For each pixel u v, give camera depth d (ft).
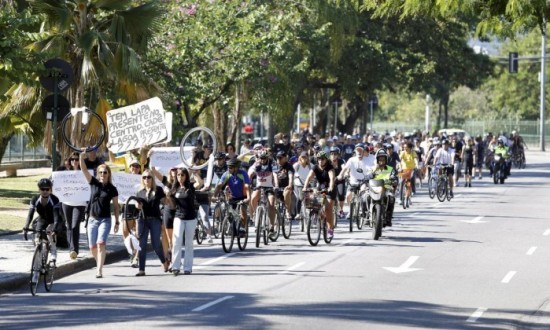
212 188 211.61
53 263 125.59
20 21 156.66
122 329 97.55
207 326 99.09
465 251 166.20
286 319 103.24
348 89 416.26
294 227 209.46
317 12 336.29
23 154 402.93
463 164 352.08
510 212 245.04
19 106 212.64
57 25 201.87
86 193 147.54
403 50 430.61
